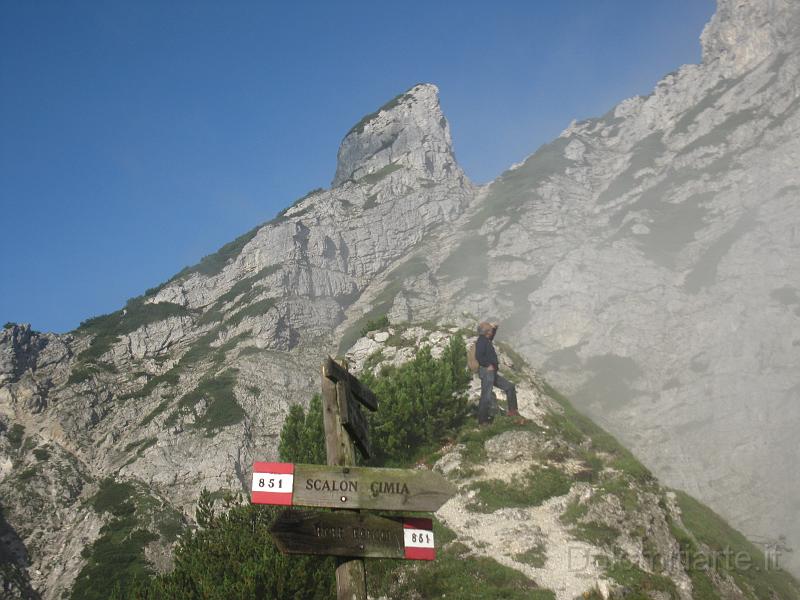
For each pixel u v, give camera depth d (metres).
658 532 28.97
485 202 164.25
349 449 10.97
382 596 24.05
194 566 23.09
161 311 124.25
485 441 33.69
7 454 88.31
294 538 10.25
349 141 184.25
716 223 128.12
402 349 45.38
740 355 99.88
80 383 102.56
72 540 72.31
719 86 172.75
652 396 99.12
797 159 131.75
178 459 85.12
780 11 172.88
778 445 84.94
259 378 102.06
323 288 133.12
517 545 26.55
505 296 125.25
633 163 158.75
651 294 115.31
